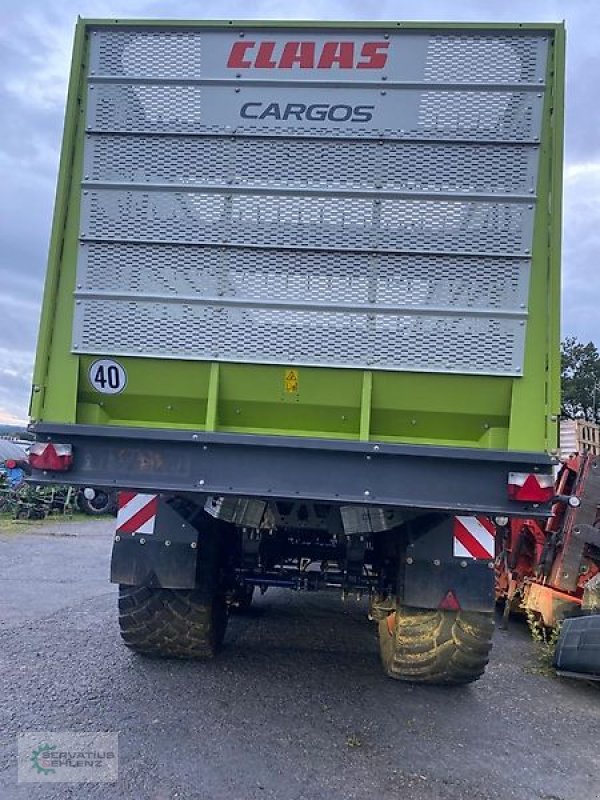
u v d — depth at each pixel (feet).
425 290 12.71
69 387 13.11
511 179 12.66
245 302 12.93
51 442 12.31
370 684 16.19
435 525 15.02
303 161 12.98
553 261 12.39
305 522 14.55
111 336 13.12
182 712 13.83
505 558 24.09
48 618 20.89
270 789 10.93
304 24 13.00
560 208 12.44
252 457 12.04
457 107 12.78
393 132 12.86
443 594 14.89
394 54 12.92
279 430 13.16
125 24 13.26
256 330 12.92
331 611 23.62
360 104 12.93
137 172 13.23
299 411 13.03
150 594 16.42
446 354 12.61
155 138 13.24
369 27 12.94
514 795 11.25
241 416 13.21
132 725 13.07
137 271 13.14
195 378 13.03
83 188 13.24
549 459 11.54
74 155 13.33
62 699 14.21
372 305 12.73
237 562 17.12
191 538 15.81
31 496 53.36
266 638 19.75
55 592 24.84
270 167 13.02
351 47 13.00
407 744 13.00
